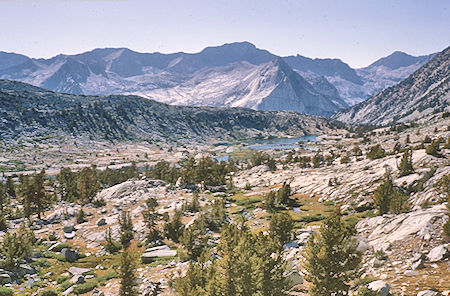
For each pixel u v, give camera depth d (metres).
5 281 33.22
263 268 20.72
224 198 79.69
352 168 79.81
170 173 113.62
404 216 31.12
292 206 64.12
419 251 24.27
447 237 24.56
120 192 83.81
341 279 19.28
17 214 64.75
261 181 98.19
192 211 64.88
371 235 31.44
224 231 29.30
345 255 19.02
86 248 51.00
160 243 49.16
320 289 19.05
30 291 32.34
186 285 23.41
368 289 18.72
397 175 57.25
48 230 58.22
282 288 21.67
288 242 36.12
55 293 32.09
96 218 65.00
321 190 69.62
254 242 25.75
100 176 134.50
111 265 41.69
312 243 20.30
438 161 59.22
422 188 48.38
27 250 41.94
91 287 33.16
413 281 20.56
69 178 112.81
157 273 35.31
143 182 90.25
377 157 81.50
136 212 65.94
